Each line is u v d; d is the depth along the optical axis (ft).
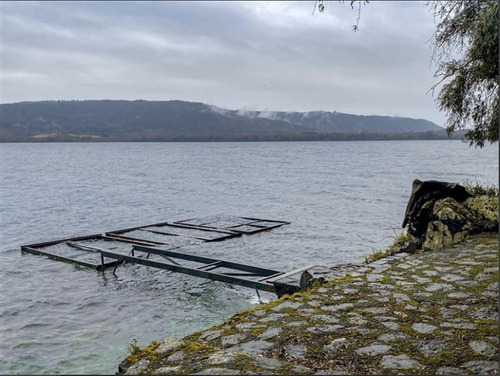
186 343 16.07
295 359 14.12
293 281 29.27
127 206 119.75
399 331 16.16
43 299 43.06
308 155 476.95
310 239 73.82
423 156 424.87
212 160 388.16
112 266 54.85
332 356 14.28
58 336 33.99
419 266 25.88
